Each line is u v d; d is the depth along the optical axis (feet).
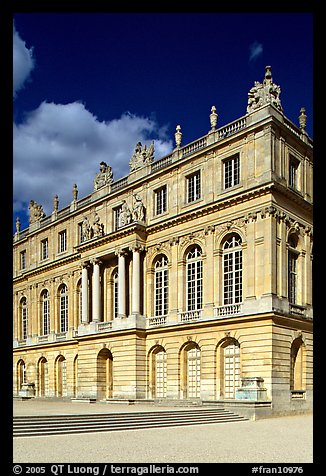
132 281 147.54
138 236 147.02
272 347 109.70
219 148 131.03
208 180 132.98
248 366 113.39
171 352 134.51
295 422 93.30
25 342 209.46
